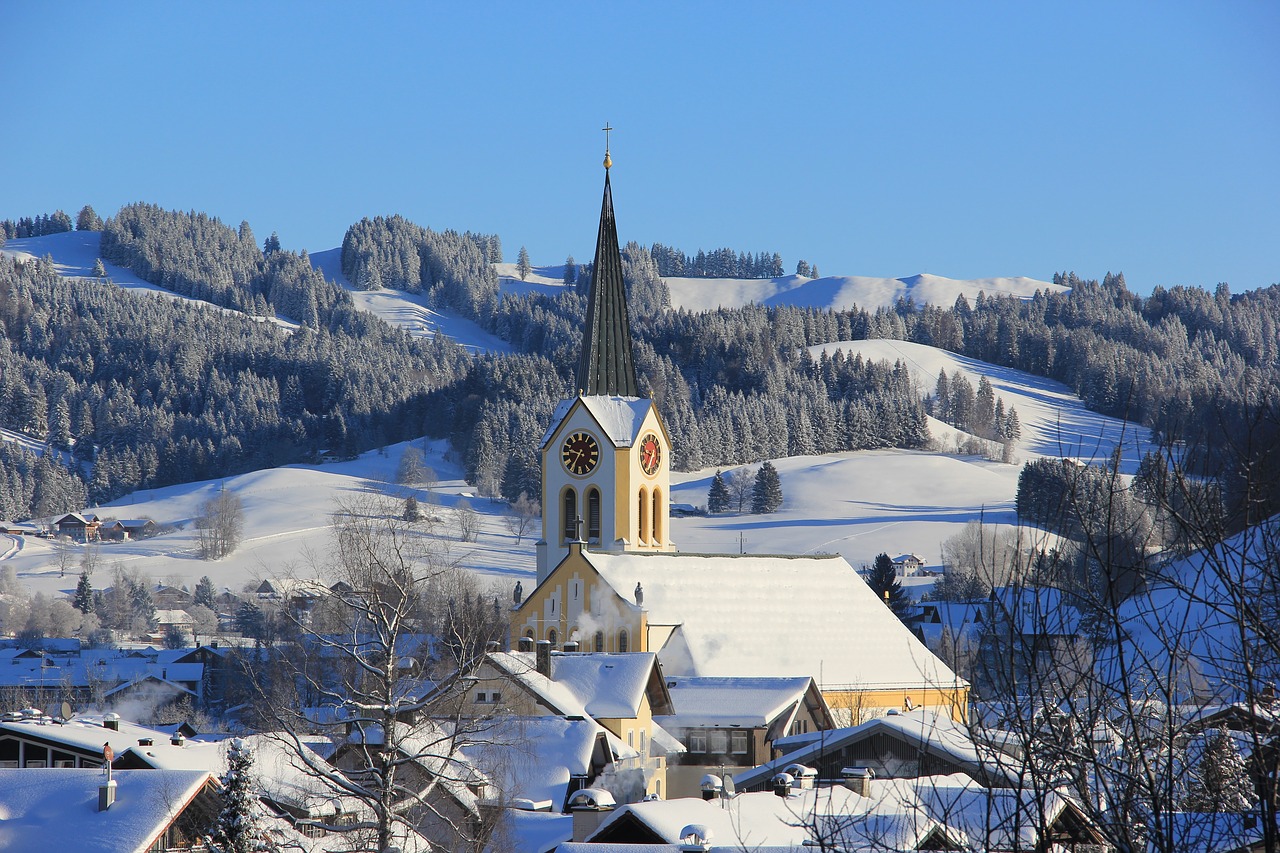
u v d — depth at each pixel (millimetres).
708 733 193750
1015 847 42469
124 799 107375
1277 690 41062
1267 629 40344
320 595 124688
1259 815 42312
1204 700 42062
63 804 107062
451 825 108000
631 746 179500
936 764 126562
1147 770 41375
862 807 94375
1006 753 46188
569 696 179625
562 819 130875
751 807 95938
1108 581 42375
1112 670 43281
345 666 121875
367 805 115062
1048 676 43531
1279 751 40062
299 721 109875
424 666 127938
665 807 93250
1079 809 43906
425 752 107312
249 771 103875
